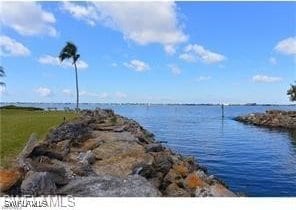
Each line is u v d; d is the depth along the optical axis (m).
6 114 47.56
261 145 38.22
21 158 10.16
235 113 153.12
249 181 19.72
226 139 43.88
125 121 35.25
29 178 8.02
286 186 18.66
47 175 8.11
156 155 14.33
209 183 12.06
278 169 23.56
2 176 7.95
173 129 58.56
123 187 8.36
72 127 16.27
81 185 8.38
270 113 78.56
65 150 13.34
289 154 31.25
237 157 28.72
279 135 51.69
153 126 65.56
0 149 14.12
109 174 10.89
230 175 21.28
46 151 11.52
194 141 40.25
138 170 10.91
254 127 68.44
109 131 21.77
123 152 13.96
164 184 10.83
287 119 70.69
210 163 25.42
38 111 61.84
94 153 13.54
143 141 20.03
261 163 25.95
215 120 91.81
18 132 20.84
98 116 34.69
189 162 18.61
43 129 22.64
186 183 11.50
